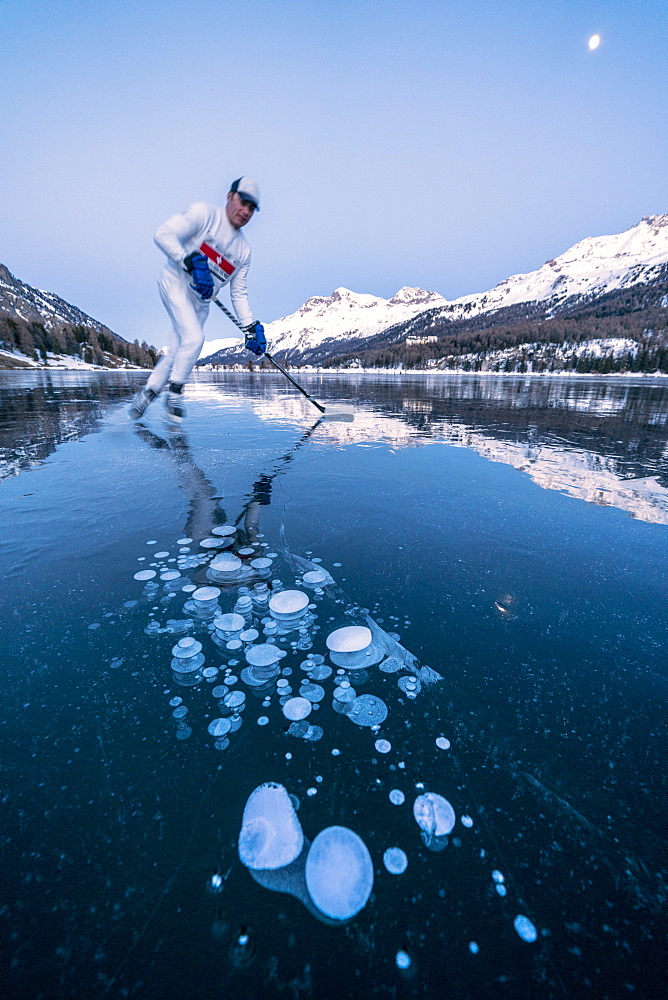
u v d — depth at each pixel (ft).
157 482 6.68
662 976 1.32
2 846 1.62
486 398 26.45
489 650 2.80
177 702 2.33
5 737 2.08
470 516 5.34
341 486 6.66
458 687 2.47
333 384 45.06
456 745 2.09
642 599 3.47
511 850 1.64
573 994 1.28
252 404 21.30
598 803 1.82
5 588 3.51
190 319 11.02
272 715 2.26
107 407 17.43
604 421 15.17
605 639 2.93
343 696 2.39
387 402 22.98
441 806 1.79
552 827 1.72
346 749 2.06
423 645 2.84
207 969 1.32
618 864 1.60
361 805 1.80
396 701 2.36
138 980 1.29
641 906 1.49
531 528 4.97
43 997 1.25
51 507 5.46
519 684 2.50
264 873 1.56
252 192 9.78
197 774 1.92
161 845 1.64
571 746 2.09
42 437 10.49
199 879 1.54
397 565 4.02
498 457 8.88
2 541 4.42
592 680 2.54
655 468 7.91
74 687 2.42
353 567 3.98
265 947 1.38
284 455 8.99
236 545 4.44
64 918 1.42
